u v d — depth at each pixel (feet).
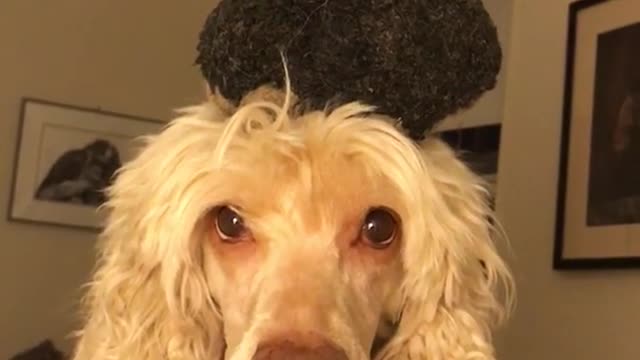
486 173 7.51
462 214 3.05
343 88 2.78
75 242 9.54
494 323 3.18
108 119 9.75
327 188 2.77
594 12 6.54
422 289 2.93
